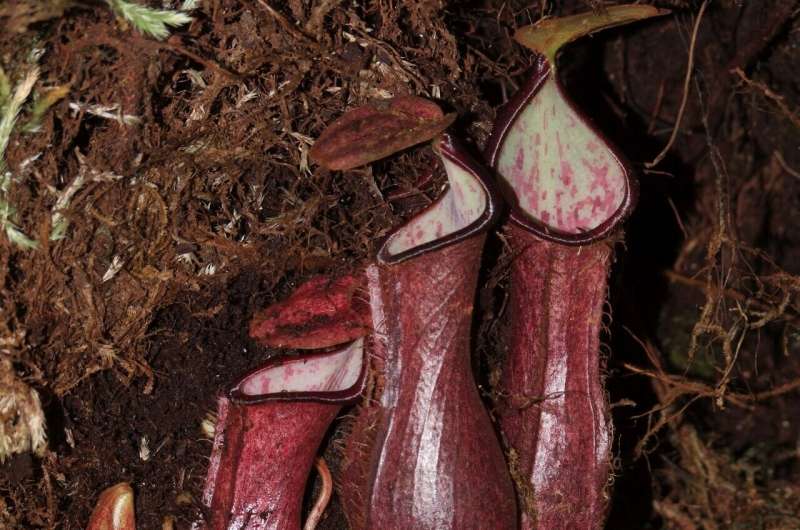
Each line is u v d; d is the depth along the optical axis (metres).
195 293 0.37
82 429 0.37
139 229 0.36
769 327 0.49
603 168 0.36
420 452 0.34
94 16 0.34
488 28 0.41
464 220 0.35
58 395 0.36
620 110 0.48
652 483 0.48
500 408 0.37
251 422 0.35
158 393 0.37
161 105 0.35
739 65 0.46
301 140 0.36
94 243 0.35
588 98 0.47
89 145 0.35
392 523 0.34
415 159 0.38
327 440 0.38
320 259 0.38
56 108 0.35
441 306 0.34
